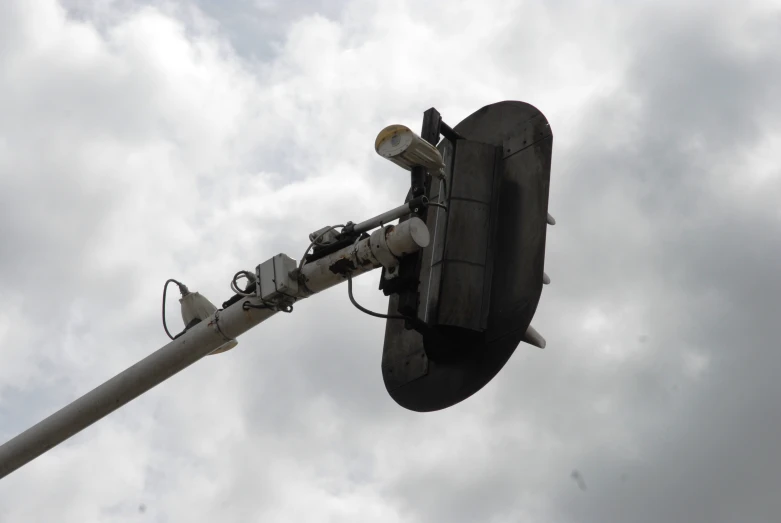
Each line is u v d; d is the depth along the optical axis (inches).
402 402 323.3
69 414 355.6
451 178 316.2
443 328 301.9
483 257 305.4
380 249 298.2
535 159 306.5
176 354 341.1
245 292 333.4
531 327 304.8
